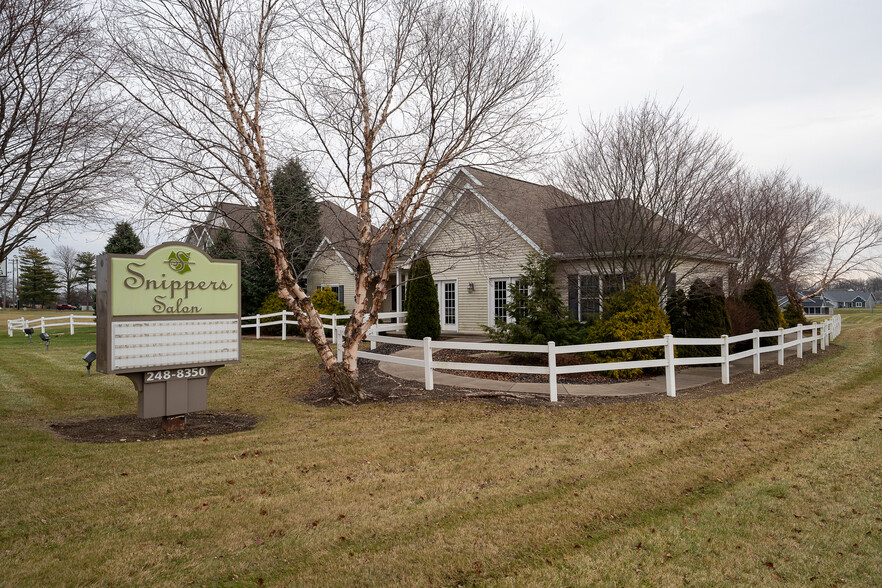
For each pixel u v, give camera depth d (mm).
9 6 7375
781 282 26891
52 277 70250
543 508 5359
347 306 27297
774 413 9484
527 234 18484
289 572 4133
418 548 4523
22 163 7902
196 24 9211
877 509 5375
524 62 10633
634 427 8469
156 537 4609
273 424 8688
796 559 4414
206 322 8438
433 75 10188
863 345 21891
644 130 14492
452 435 7961
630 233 14891
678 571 4219
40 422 8625
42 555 4250
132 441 7590
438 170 10711
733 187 20328
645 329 13164
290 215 11109
